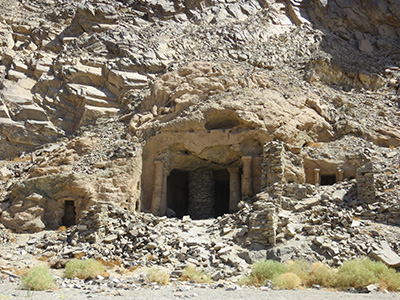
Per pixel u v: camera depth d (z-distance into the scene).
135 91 29.98
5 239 19.08
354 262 13.07
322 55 31.20
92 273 13.67
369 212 16.92
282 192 19.28
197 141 23.14
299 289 11.79
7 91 30.05
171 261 15.37
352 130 24.38
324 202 18.14
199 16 39.62
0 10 38.66
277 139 22.50
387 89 29.78
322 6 39.22
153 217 18.86
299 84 27.78
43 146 28.73
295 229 16.42
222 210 27.08
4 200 22.06
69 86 30.59
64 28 36.88
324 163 22.23
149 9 39.75
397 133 24.11
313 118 24.41
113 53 33.31
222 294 10.64
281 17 39.00
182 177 26.53
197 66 26.80
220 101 24.03
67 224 21.77
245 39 34.62
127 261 15.57
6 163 27.31
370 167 17.86
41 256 16.38
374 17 38.72
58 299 9.65
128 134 24.94
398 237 15.34
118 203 20.88
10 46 34.88
